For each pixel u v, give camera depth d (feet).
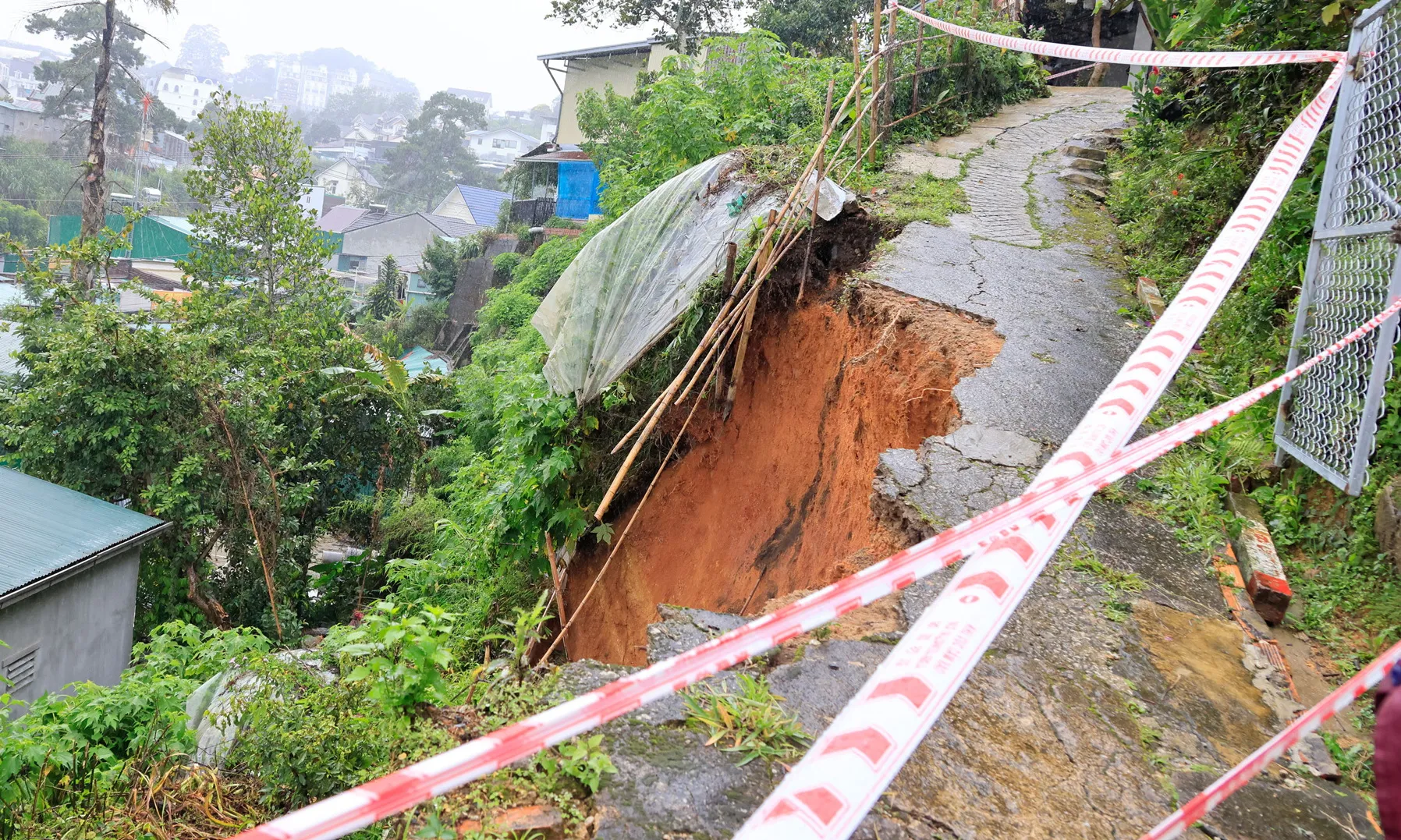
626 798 7.66
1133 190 28.60
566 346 26.22
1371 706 10.68
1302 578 13.44
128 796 14.57
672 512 25.89
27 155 167.84
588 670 9.67
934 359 18.47
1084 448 5.92
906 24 37.37
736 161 27.48
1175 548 12.72
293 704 13.80
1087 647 10.38
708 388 25.79
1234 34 22.61
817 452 22.08
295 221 65.82
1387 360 12.02
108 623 35.42
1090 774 8.48
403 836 7.56
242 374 49.88
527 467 26.05
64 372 42.09
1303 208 18.21
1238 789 8.50
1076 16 61.67
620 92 114.01
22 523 34.22
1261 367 17.25
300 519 56.49
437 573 28.60
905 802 7.82
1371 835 8.07
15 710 30.48
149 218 141.49
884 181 29.99
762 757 8.20
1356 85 13.98
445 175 269.23
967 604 4.62
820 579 18.65
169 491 41.73
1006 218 27.76
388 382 55.47
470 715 9.82
